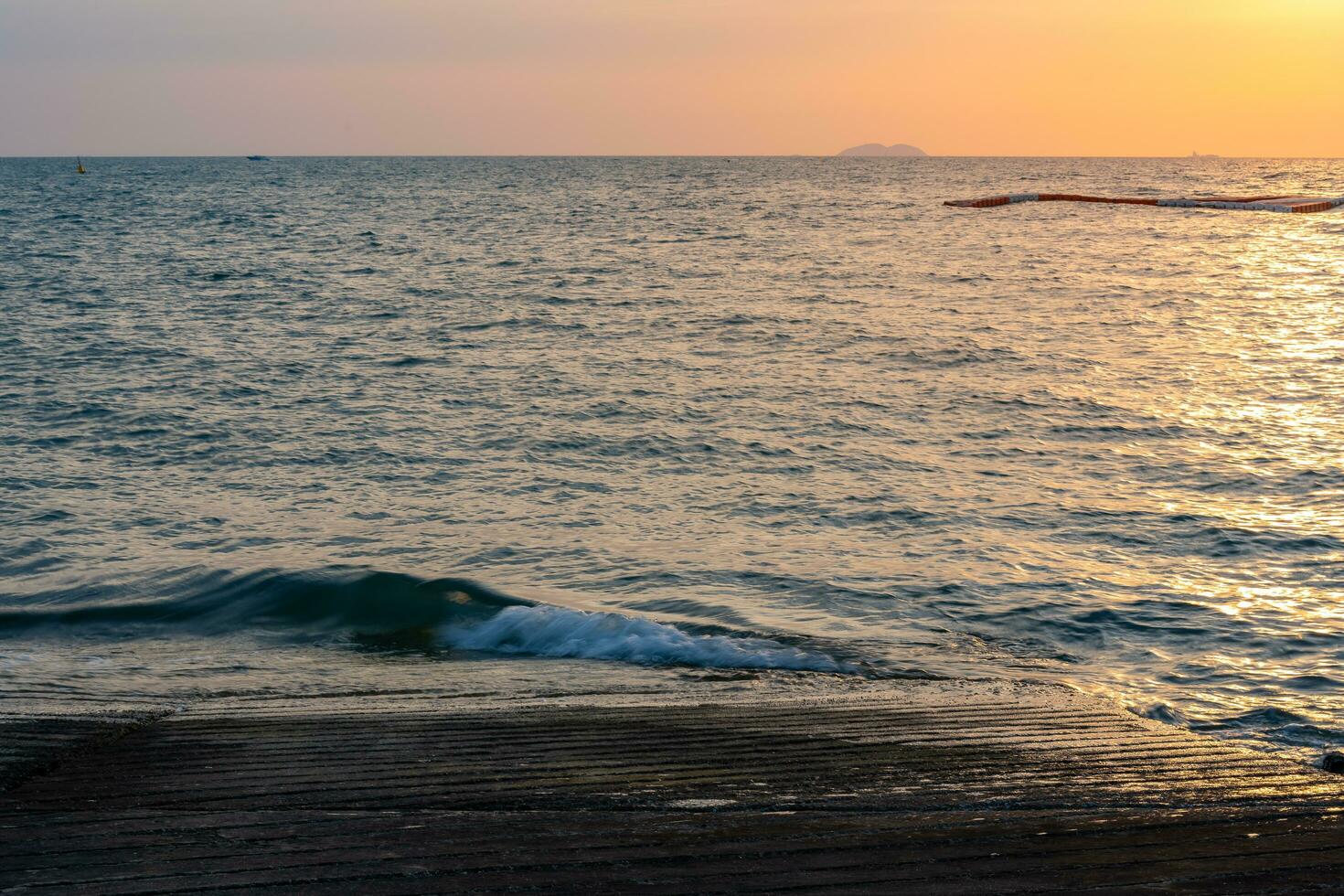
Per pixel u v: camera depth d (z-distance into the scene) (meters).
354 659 10.31
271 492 16.94
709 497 16.64
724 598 12.25
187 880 4.53
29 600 12.17
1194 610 11.79
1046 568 13.30
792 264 52.91
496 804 5.70
